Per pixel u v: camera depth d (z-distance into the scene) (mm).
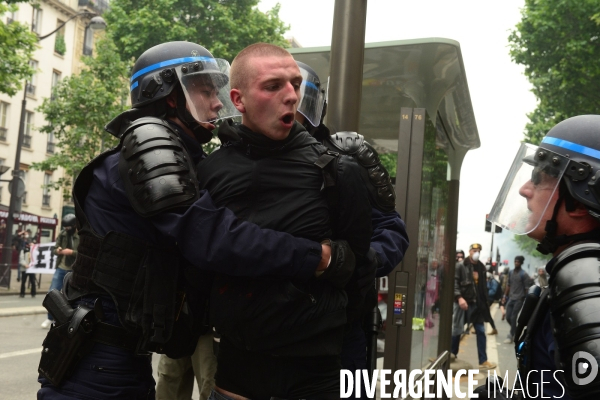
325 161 2049
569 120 1772
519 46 23531
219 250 1947
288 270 1955
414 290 4324
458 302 10734
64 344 2125
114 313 2162
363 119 6438
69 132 26750
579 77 22641
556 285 1544
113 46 26672
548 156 1750
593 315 1443
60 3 37969
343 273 2021
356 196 2074
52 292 2234
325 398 2051
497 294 22516
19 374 6934
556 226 1757
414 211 4391
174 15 26500
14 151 35500
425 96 5586
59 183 27844
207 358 3807
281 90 2021
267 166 2047
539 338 1659
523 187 1817
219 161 2117
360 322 2730
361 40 3848
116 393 2125
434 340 5930
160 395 3996
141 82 2389
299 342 2006
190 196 2025
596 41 22109
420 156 4426
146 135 2117
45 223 32469
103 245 2146
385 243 2891
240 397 2088
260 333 1993
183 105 2377
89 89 26094
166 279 2154
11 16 35000
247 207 2041
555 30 22328
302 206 2025
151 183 2031
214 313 2061
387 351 4309
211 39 27516
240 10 27906
